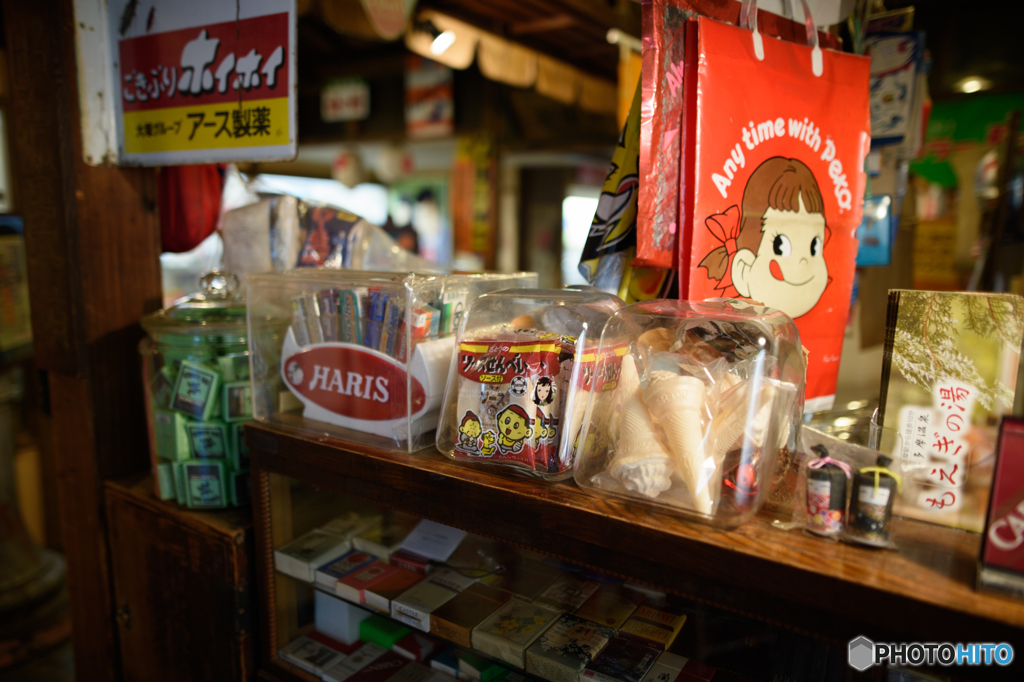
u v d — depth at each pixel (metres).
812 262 1.27
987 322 0.94
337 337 1.35
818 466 0.91
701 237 1.13
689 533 0.91
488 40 4.01
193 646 1.63
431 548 1.47
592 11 3.59
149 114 1.72
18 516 2.78
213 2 1.55
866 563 0.84
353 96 6.43
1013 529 0.76
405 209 7.24
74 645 1.98
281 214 1.87
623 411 1.01
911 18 1.80
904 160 1.99
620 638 1.19
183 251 2.15
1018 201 3.14
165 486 1.66
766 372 0.97
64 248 1.73
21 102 1.73
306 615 1.61
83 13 1.68
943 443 0.96
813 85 1.24
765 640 1.15
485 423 1.13
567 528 1.01
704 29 1.10
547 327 1.16
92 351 1.78
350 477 1.29
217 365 1.58
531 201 6.66
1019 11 3.22
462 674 1.39
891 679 1.02
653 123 1.11
